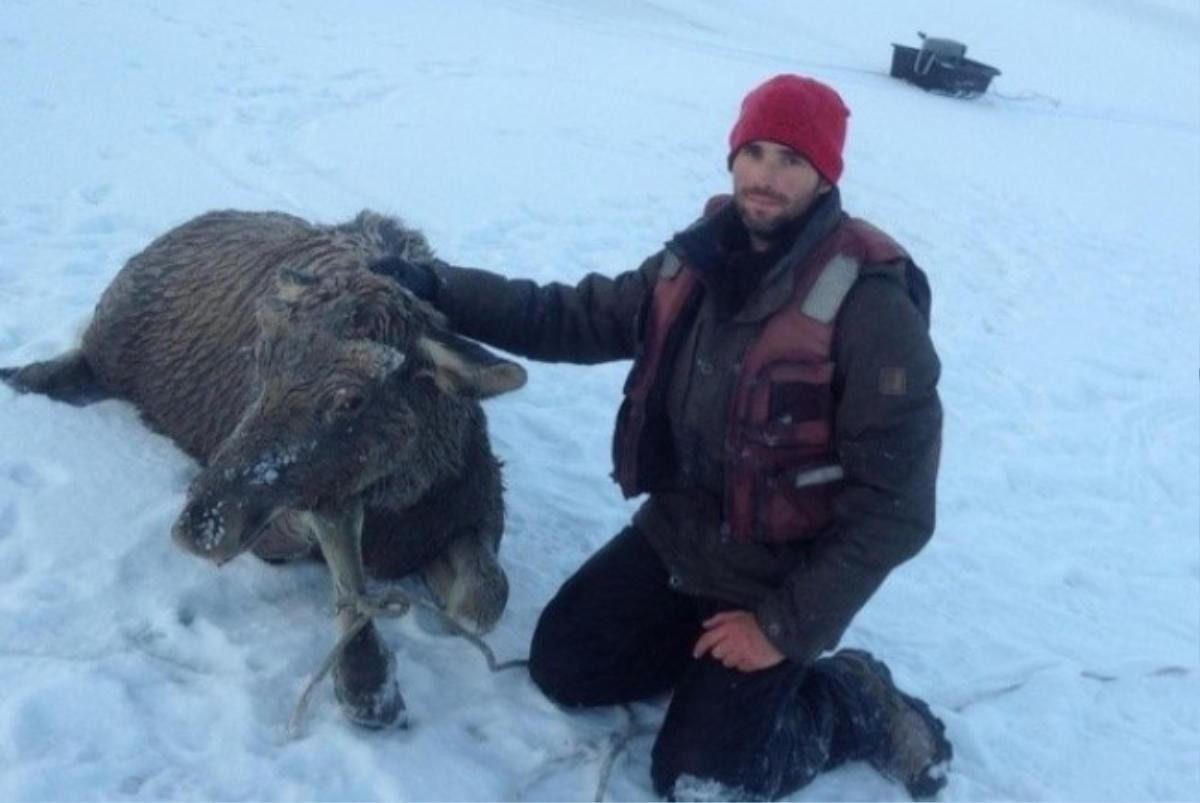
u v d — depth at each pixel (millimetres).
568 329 4031
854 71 22500
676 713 3773
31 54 10703
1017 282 11320
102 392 5375
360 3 16828
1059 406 8672
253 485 3494
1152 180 17828
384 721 3787
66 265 6848
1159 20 37469
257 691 3861
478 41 16109
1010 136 18766
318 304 3686
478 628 4285
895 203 12977
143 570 4305
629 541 4117
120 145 9070
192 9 13875
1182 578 6609
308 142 10125
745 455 3568
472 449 4285
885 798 4016
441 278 4016
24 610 4008
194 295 4984
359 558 3898
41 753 3484
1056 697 4945
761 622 3531
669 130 13180
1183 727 5039
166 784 3471
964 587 5832
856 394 3418
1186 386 9672
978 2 34625
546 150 11344
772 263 3500
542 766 3834
